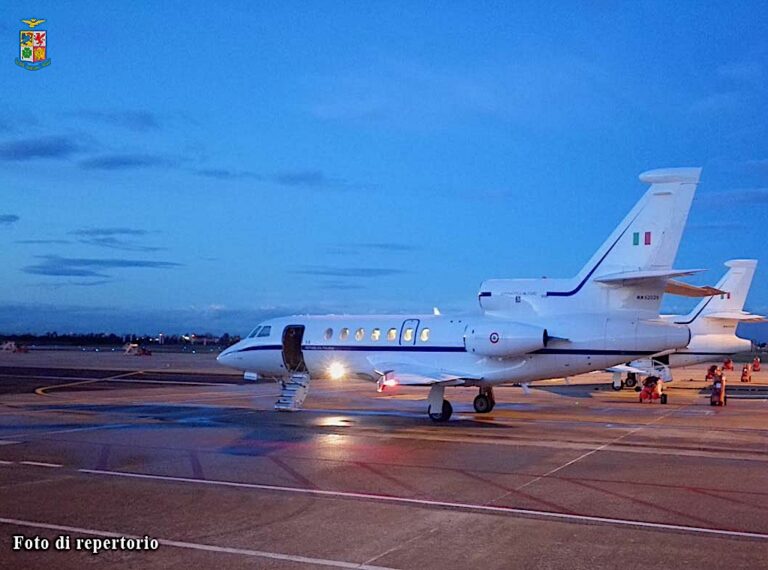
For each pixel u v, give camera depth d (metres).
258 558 7.92
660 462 14.17
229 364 27.36
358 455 14.95
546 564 7.73
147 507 10.30
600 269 21.56
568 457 14.77
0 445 16.48
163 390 36.97
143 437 17.88
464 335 22.38
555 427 20.17
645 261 20.95
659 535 8.87
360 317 25.30
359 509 10.17
